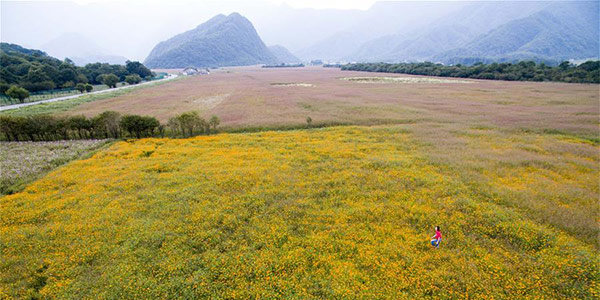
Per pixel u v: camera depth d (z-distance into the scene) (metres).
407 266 11.75
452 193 17.77
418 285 10.77
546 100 54.03
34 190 18.94
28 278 11.45
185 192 18.08
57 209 16.28
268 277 11.16
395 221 14.98
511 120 37.91
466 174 20.47
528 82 90.12
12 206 16.77
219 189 18.50
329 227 14.45
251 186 19.11
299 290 10.56
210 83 115.94
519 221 14.56
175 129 34.19
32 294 10.67
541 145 27.17
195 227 14.45
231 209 16.16
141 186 19.17
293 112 46.94
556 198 16.95
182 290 10.62
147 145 29.12
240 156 25.08
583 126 33.62
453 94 65.50
